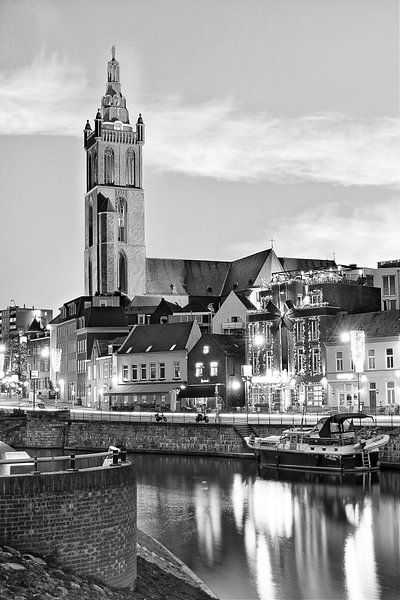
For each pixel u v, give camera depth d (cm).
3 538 2762
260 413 11319
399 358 11156
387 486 7275
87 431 11450
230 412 12206
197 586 3912
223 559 4731
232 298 16000
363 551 4934
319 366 12181
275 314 12962
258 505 6494
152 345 15062
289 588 4144
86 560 2888
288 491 7156
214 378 13862
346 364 11762
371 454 8288
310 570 4497
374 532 5441
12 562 2659
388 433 8388
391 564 4628
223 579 4291
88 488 2905
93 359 17125
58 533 2830
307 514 6088
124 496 3056
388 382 11256
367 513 6078
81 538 2875
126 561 3077
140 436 10688
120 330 17700
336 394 11869
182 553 4869
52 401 16988
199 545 5100
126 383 15312
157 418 10931
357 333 10694
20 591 2519
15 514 2777
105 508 2956
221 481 7850
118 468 3038
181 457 9931
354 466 8212
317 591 4097
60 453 10975
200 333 14962
